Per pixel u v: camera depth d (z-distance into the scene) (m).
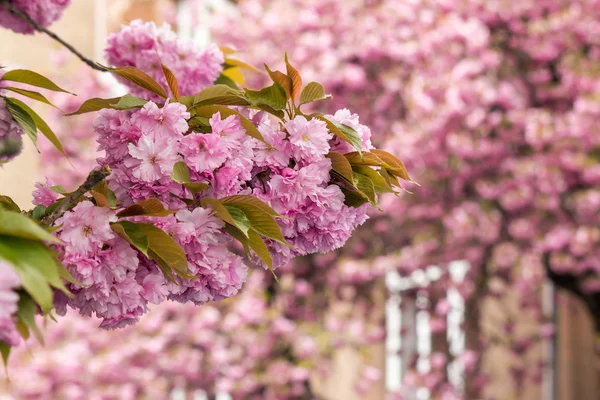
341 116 1.79
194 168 1.59
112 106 1.64
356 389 8.01
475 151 7.31
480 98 7.33
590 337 11.21
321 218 1.70
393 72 7.62
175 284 1.65
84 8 6.41
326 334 7.25
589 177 7.26
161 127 1.60
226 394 7.37
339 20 7.80
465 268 8.38
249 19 8.00
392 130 7.67
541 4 7.82
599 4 7.72
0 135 1.91
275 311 7.15
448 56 7.63
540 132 7.34
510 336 9.01
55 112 6.72
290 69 1.72
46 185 1.71
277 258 1.76
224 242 1.67
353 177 1.73
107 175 1.62
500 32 8.00
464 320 8.37
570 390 11.06
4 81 1.94
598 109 7.22
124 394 6.41
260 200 1.59
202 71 2.42
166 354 6.77
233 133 1.63
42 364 5.98
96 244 1.48
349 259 7.66
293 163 1.74
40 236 1.20
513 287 8.79
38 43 6.29
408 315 8.90
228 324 6.93
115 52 2.44
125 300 1.53
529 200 7.40
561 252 7.73
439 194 7.70
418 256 7.70
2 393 5.87
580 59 7.75
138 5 7.08
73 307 1.55
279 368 6.91
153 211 1.54
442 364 8.15
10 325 1.15
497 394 9.91
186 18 7.80
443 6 7.81
